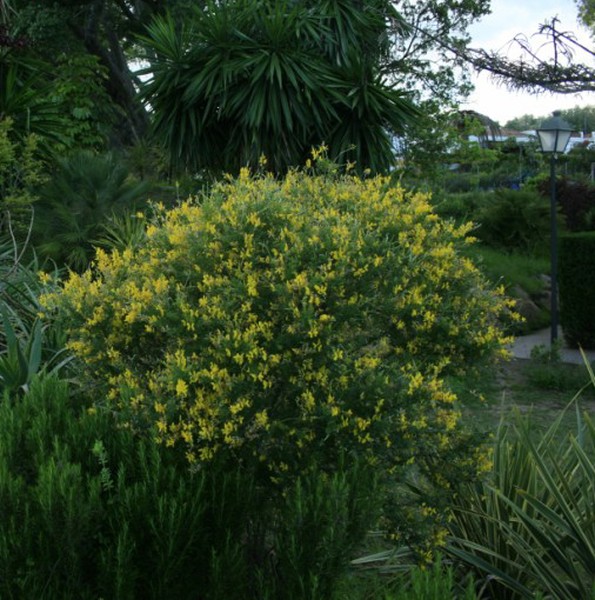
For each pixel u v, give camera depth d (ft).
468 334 10.87
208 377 9.00
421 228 11.43
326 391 9.27
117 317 9.88
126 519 7.63
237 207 10.26
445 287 11.25
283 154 30.37
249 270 9.70
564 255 29.89
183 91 31.65
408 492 10.69
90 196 24.85
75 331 10.44
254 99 29.81
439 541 9.63
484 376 11.76
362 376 9.34
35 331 13.99
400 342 10.70
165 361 9.80
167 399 9.22
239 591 7.91
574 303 29.73
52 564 7.31
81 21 61.82
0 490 7.39
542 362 25.98
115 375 10.16
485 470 10.16
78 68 41.60
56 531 7.29
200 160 32.19
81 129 38.65
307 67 30.50
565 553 9.90
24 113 27.73
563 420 20.51
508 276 36.81
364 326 10.16
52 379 10.66
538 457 10.23
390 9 32.40
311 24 31.89
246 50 30.76
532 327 34.40
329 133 30.94
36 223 24.08
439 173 53.42
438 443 9.77
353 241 10.10
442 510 9.83
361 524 8.16
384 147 31.76
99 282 10.53
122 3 62.49
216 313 9.30
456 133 50.62
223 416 8.87
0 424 9.07
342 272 9.59
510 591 10.75
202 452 8.71
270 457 9.29
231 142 31.17
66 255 23.91
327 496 8.01
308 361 9.25
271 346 9.38
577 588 9.90
